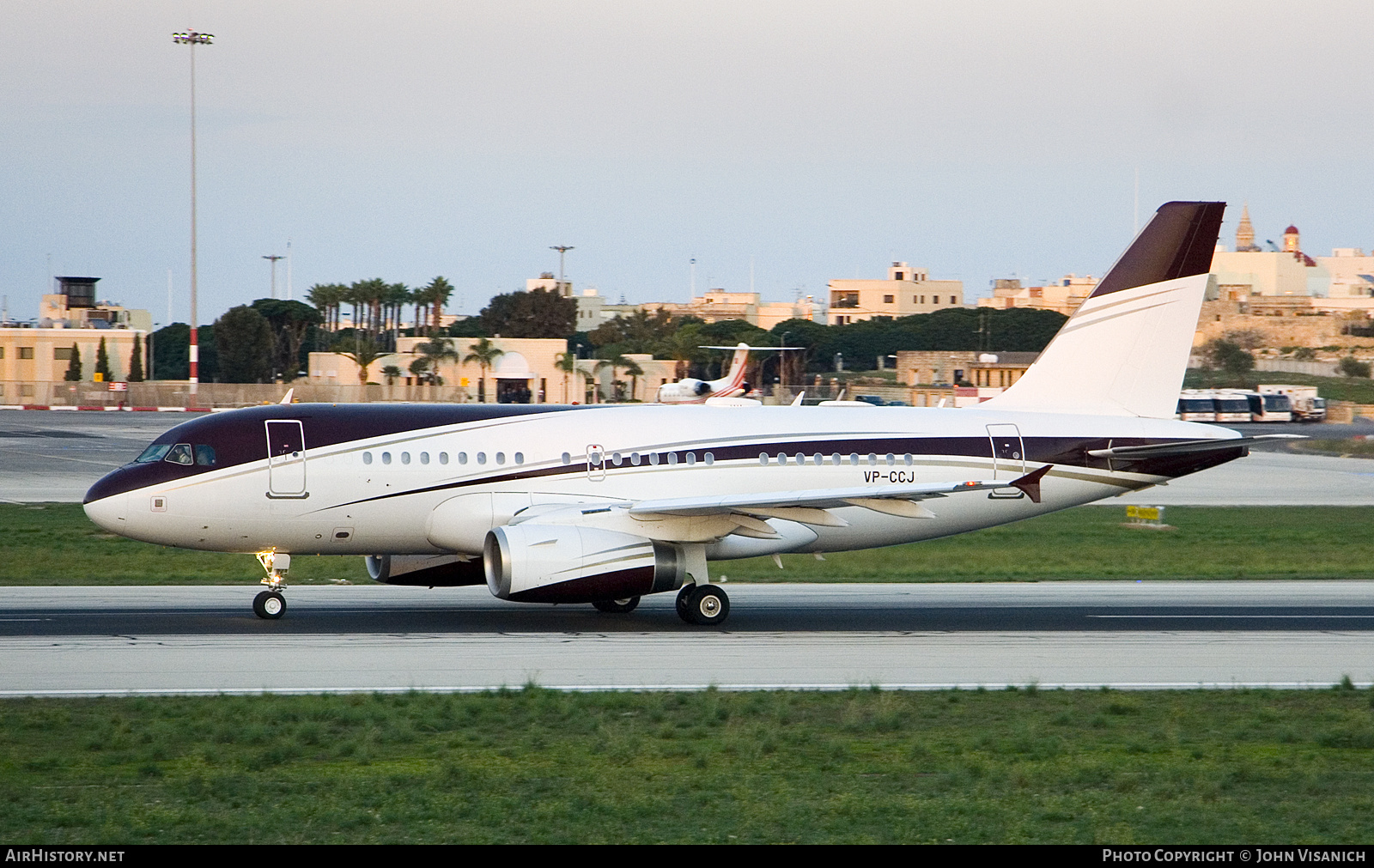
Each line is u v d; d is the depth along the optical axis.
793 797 63.56
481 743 73.25
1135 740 76.38
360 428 119.81
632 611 127.75
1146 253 138.62
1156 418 139.12
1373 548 191.12
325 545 119.31
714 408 131.75
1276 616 127.50
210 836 56.03
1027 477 118.31
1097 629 118.56
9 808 59.44
